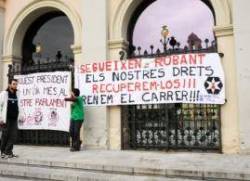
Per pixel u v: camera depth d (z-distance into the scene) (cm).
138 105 952
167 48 931
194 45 899
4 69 1170
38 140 1070
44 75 1049
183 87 879
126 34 1012
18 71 1130
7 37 1170
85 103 988
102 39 984
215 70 853
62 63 1054
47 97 1038
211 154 831
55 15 1170
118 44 977
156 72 912
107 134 960
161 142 916
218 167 662
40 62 1130
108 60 984
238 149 828
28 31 1207
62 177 681
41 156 840
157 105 928
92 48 994
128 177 656
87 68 993
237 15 835
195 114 887
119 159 777
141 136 942
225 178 611
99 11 995
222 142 847
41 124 1042
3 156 826
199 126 882
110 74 964
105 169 700
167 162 729
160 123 921
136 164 708
